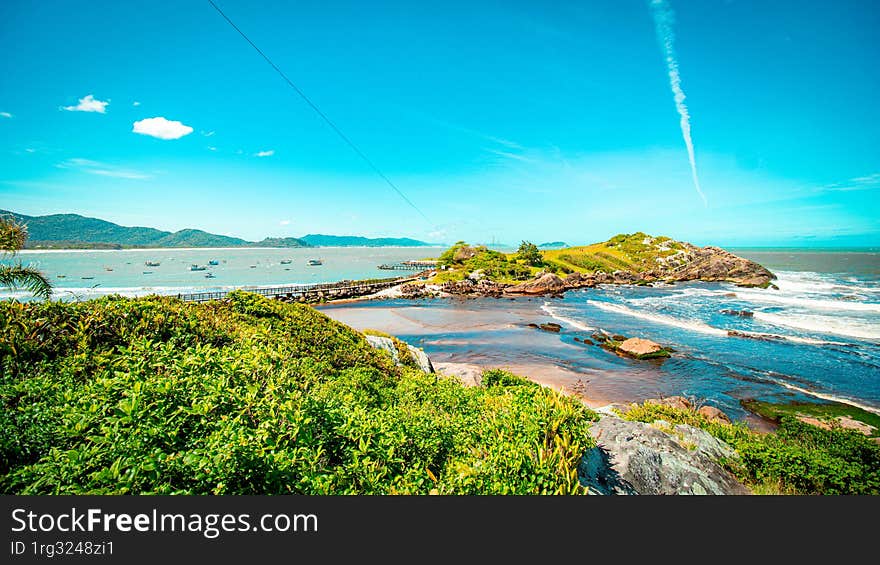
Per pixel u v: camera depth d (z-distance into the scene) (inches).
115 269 5221.5
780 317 1688.0
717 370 1019.3
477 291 2829.7
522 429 227.3
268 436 167.5
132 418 154.6
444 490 170.9
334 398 277.7
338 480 164.1
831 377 959.0
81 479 136.2
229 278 4234.7
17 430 162.4
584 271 3981.3
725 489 277.1
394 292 2719.0
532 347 1296.8
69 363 248.7
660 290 2930.6
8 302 287.7
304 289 2546.8
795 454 346.3
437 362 1144.8
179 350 297.9
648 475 264.8
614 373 1015.0
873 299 2165.4
